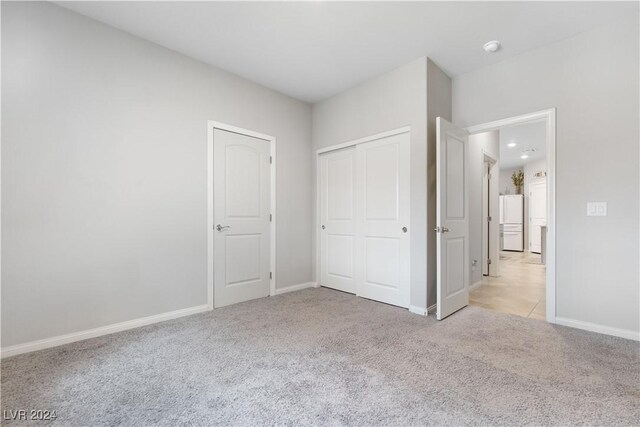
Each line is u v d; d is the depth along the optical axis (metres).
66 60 2.29
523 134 5.60
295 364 1.94
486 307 3.22
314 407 1.49
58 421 1.40
